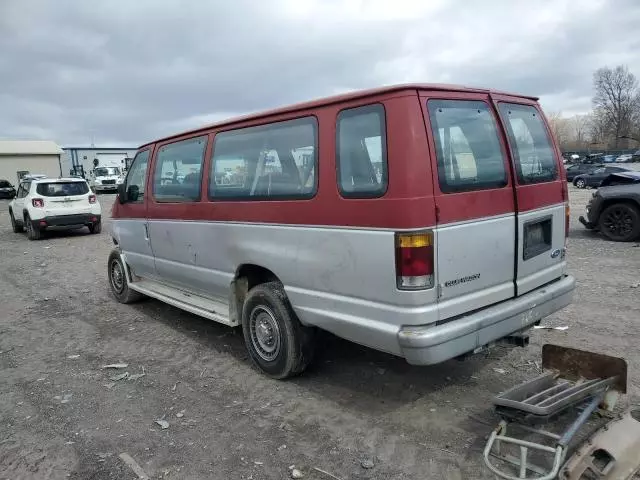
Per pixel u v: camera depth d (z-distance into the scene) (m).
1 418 4.18
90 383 4.79
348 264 3.69
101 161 45.41
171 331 6.18
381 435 3.68
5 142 57.69
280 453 3.53
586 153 71.75
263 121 4.40
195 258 5.42
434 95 3.51
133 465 3.45
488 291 3.77
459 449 3.46
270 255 4.37
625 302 6.25
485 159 3.78
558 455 2.88
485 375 4.52
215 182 5.00
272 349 4.61
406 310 3.38
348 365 4.86
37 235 15.14
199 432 3.83
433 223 3.35
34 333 6.37
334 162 3.75
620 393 3.55
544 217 4.24
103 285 8.82
